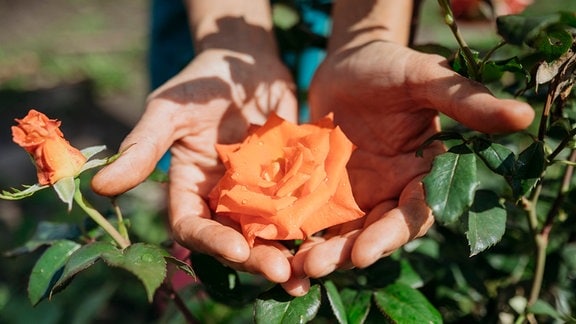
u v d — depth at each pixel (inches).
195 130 20.0
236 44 22.3
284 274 15.5
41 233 19.5
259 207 15.9
